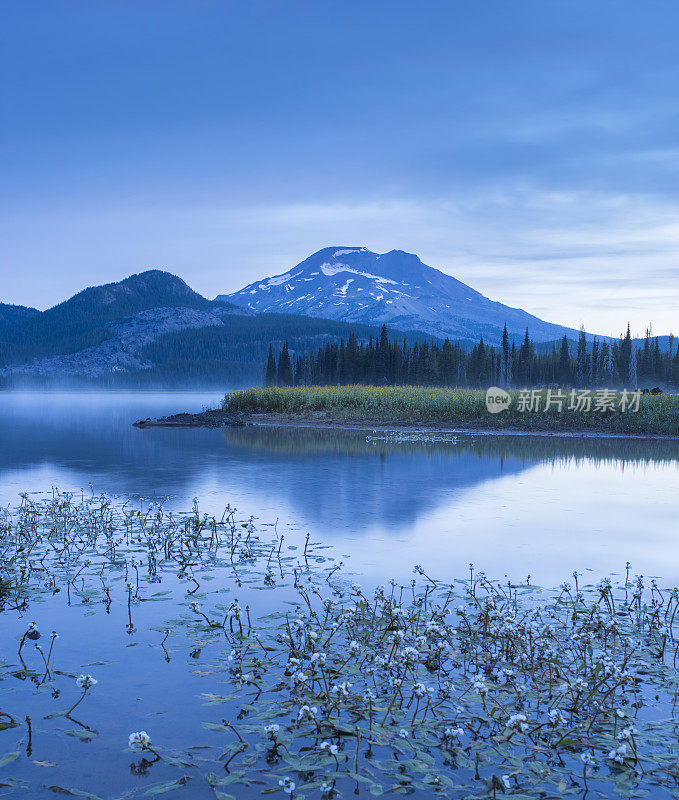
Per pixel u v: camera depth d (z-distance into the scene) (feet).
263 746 11.64
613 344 325.62
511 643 15.92
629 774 11.00
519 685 14.32
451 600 19.39
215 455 57.67
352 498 36.19
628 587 20.89
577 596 19.62
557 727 12.44
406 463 52.08
